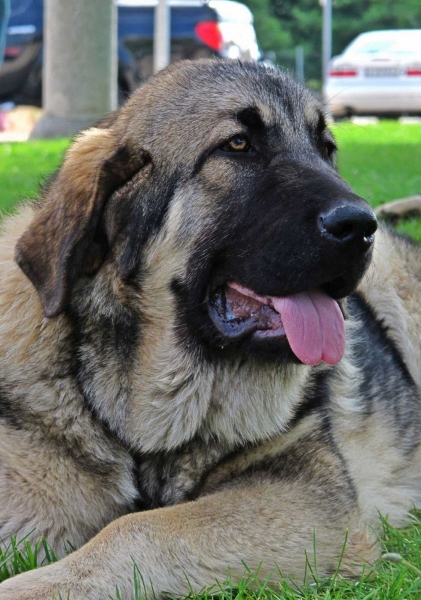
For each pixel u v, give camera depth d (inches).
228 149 178.9
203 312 178.9
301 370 185.3
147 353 176.1
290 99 188.2
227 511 164.7
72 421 171.0
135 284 175.5
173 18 970.1
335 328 174.9
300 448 181.8
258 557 161.3
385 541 187.5
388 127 1049.5
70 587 147.0
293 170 177.5
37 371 172.7
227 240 178.2
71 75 789.9
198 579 156.4
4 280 183.5
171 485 179.5
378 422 222.5
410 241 278.4
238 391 179.8
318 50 2453.2
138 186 177.5
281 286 171.2
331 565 167.8
